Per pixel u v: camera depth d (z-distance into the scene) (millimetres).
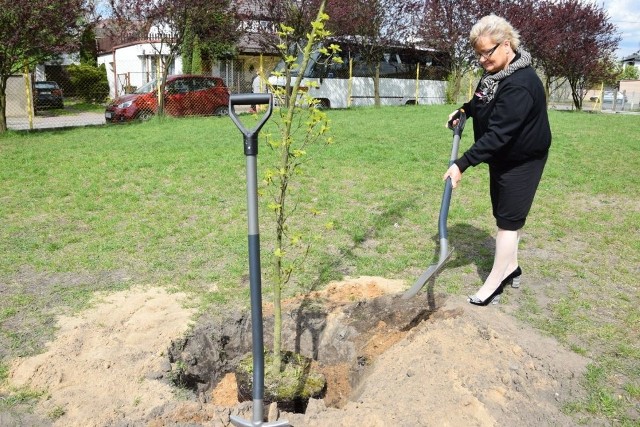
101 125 16078
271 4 18766
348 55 22375
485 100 3752
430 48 25406
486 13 23688
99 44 37625
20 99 24078
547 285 4621
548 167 9266
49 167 9008
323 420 2783
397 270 4906
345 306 4230
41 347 3594
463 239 5703
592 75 26156
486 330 3650
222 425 2818
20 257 5164
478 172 8797
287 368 3576
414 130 13492
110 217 6355
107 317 4031
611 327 3873
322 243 5527
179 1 16594
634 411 2941
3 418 2869
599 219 6492
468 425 2684
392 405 2840
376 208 6727
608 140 12555
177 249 5367
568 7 24938
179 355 3729
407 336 3766
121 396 3082
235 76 27109
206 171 8617
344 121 15648
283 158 3094
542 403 2953
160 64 18453
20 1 12992
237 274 4773
